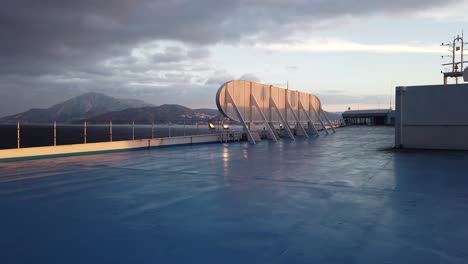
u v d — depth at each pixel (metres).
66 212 6.27
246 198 7.34
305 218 5.77
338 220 5.64
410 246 4.45
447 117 19.11
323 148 21.20
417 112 19.94
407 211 6.20
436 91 19.38
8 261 4.06
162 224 5.49
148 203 6.93
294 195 7.61
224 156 16.55
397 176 10.19
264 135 32.22
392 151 18.61
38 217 5.96
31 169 12.06
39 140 83.81
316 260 4.01
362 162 13.73
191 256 4.16
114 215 6.05
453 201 6.99
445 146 19.25
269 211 6.23
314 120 43.09
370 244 4.52
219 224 5.46
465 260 3.99
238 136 29.44
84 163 13.82
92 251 4.36
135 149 20.58
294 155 16.88
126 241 4.71
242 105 27.22
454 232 5.01
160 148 21.86
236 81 26.34
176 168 12.21
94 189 8.41
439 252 4.24
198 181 9.49
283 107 34.47
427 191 8.00
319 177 10.06
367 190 8.13
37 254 4.27
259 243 4.59
